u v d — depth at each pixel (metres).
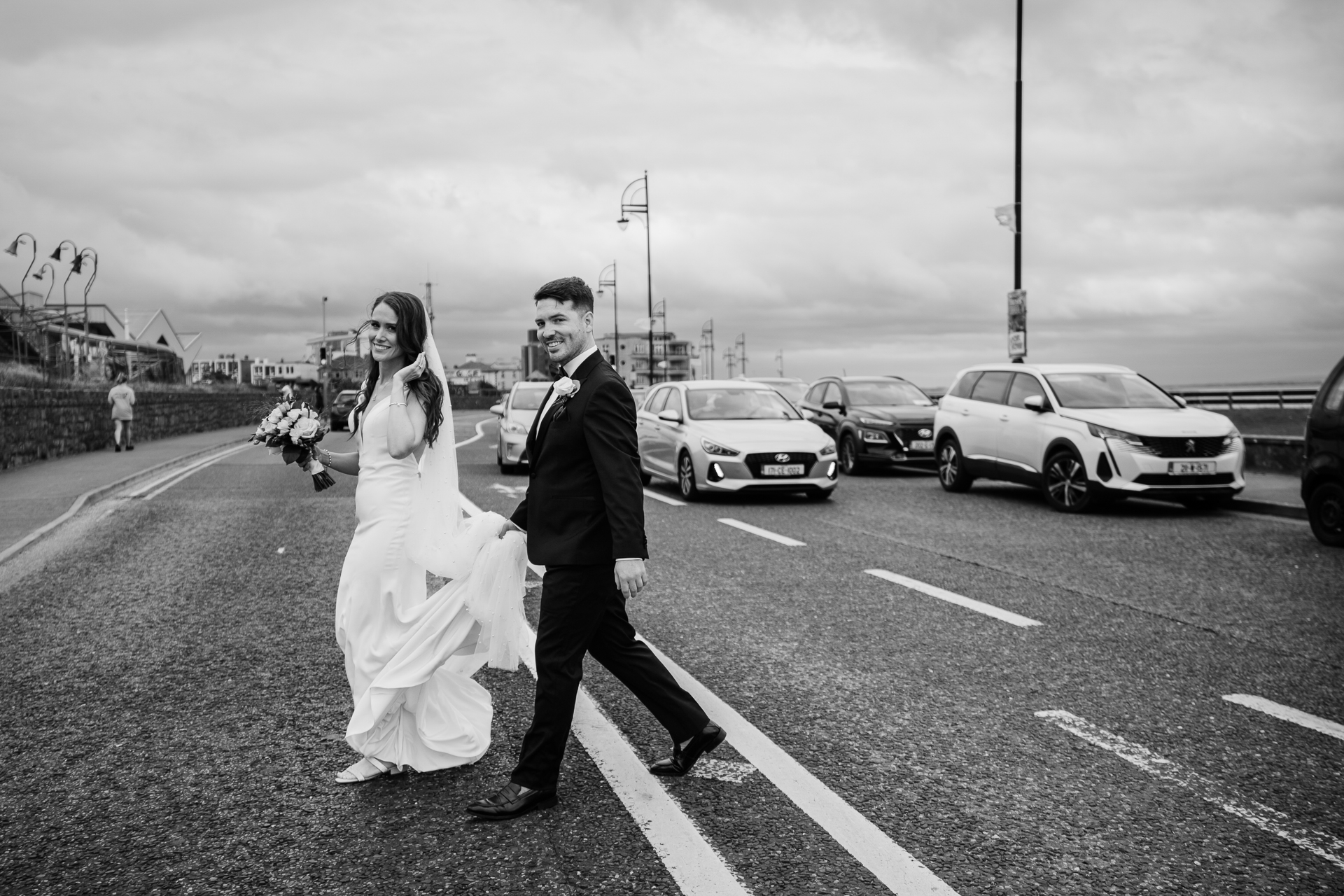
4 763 4.15
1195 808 3.58
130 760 4.16
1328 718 4.56
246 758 4.15
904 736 4.33
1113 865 3.14
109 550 9.90
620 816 3.50
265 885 3.04
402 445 3.69
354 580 3.77
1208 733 4.36
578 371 3.54
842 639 6.02
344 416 37.62
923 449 17.39
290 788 3.81
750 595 7.30
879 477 17.45
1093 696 4.90
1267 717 4.57
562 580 3.51
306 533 10.61
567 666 3.53
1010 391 13.61
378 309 3.80
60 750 4.29
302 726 4.54
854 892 2.96
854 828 3.40
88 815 3.61
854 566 8.50
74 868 3.18
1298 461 14.96
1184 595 7.24
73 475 17.27
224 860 3.21
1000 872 3.09
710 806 3.59
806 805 3.60
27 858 3.27
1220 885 3.01
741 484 12.93
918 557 8.91
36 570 8.89
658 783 3.81
